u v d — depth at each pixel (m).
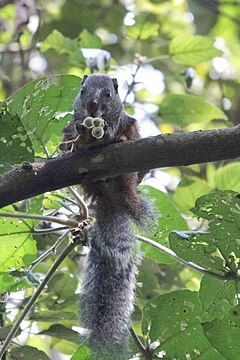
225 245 8.22
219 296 8.56
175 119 13.46
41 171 7.80
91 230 10.04
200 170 14.58
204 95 18.19
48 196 9.88
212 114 13.38
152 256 10.29
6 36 16.41
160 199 10.14
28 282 9.12
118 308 10.02
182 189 11.72
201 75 18.30
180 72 16.22
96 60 13.78
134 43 16.25
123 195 9.73
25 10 15.52
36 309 10.48
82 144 8.00
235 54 18.86
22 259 9.52
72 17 16.55
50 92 8.73
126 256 10.13
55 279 10.46
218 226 8.12
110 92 9.51
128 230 10.05
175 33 16.95
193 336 9.03
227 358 8.08
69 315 10.20
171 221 10.09
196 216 8.93
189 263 8.41
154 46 16.52
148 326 9.10
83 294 10.05
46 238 11.48
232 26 18.80
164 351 9.12
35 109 8.81
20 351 9.72
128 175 9.55
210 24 17.47
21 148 8.34
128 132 9.80
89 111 9.13
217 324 8.08
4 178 7.80
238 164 11.57
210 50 14.20
